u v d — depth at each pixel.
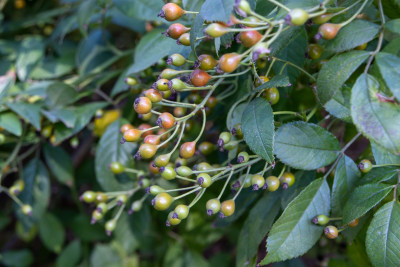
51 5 0.65
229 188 0.45
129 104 0.50
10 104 0.46
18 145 0.51
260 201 0.43
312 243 0.38
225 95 0.43
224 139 0.39
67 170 0.53
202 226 0.58
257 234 0.42
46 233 0.62
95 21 0.51
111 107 0.56
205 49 0.43
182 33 0.37
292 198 0.40
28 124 0.51
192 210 0.53
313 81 0.41
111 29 0.59
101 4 0.47
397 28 0.36
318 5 0.35
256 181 0.38
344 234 0.39
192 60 0.39
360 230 0.41
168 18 0.37
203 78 0.37
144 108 0.37
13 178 0.68
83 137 0.61
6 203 0.69
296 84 0.43
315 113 0.41
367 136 0.33
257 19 0.36
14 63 0.55
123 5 0.44
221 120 0.44
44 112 0.47
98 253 0.62
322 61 0.40
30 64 0.53
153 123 0.49
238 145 0.41
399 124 0.33
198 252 0.59
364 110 0.34
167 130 0.39
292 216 0.38
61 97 0.48
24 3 0.62
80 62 0.54
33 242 0.76
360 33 0.36
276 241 0.38
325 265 0.55
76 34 0.63
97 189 0.54
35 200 0.52
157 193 0.39
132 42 0.59
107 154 0.48
